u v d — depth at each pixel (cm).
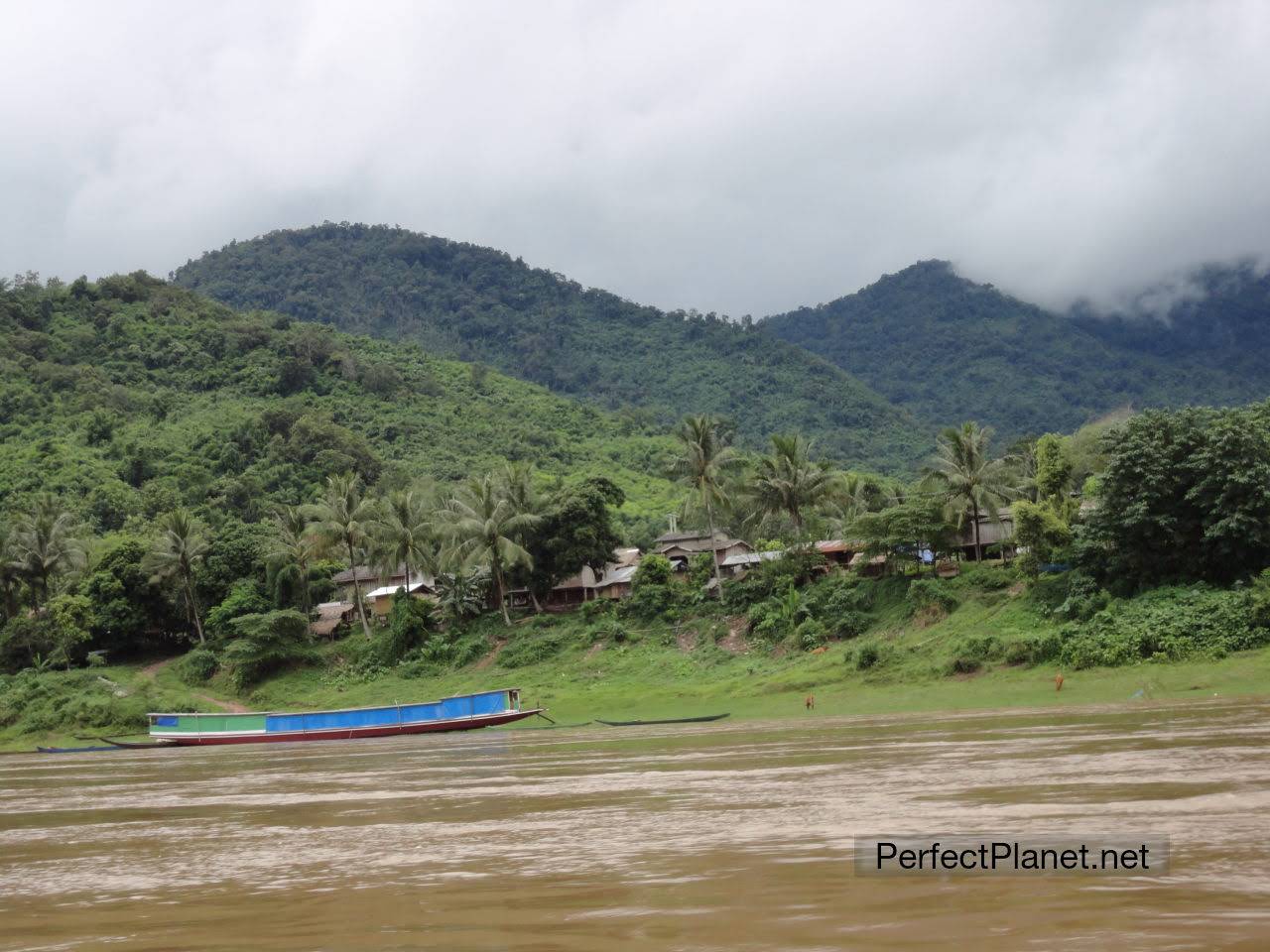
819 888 1501
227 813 3014
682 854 1848
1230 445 6347
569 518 9444
